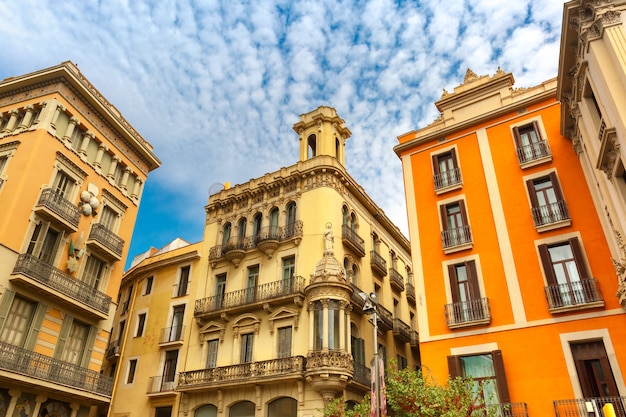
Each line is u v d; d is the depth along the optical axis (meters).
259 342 26.58
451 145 25.45
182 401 27.05
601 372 17.62
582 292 18.58
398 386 17.23
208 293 30.62
